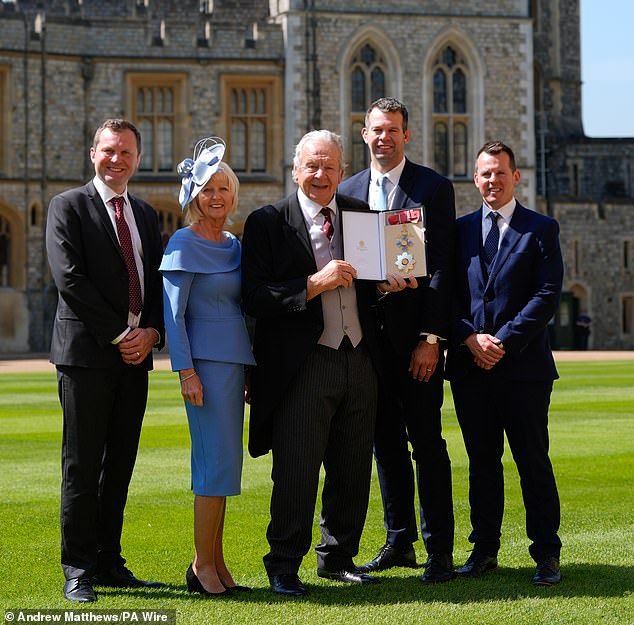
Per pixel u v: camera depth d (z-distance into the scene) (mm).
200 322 6809
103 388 6664
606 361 29188
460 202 38125
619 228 42219
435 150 38250
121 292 6766
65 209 6723
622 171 47281
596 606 6078
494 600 6258
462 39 38156
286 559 6645
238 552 7527
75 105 36562
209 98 37094
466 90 38375
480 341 7031
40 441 12594
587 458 11094
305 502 6719
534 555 6938
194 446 6746
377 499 9383
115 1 42406
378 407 7336
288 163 37219
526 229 7242
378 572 7195
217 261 6863
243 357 6801
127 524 8266
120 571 6832
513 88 38562
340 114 37406
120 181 6859
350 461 6996
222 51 37094
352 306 6953
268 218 6992
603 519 8297
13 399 17891
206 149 6965
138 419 6879
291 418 6789
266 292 6742
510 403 7074
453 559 7406
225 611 6090
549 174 44062
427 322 7020
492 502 7117
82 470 6605
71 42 36500
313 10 37188
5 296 36094
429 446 7055
